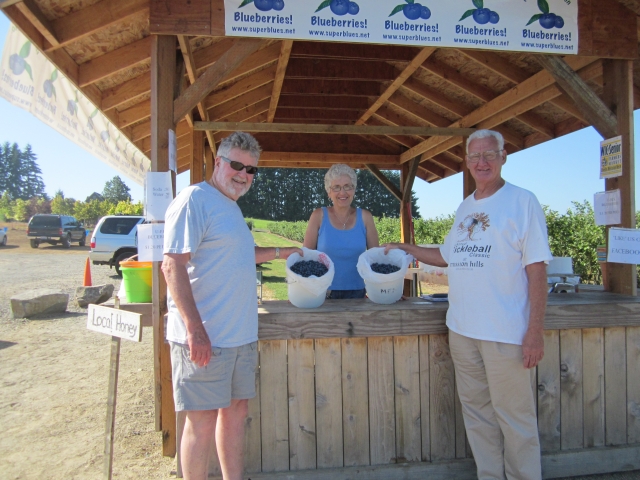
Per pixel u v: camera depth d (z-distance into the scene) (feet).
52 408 12.78
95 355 18.26
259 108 20.12
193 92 9.05
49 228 83.20
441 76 15.17
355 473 8.37
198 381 6.31
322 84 17.90
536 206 6.96
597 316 8.86
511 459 7.44
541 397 8.80
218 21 8.79
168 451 9.73
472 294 7.29
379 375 8.48
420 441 8.63
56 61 9.70
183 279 6.10
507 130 19.45
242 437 7.07
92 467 9.50
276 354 8.25
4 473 9.25
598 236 27.71
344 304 8.87
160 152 8.92
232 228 6.55
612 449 8.98
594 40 9.92
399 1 9.16
